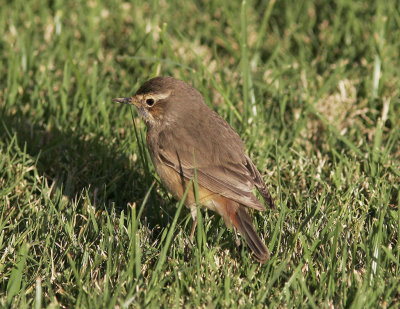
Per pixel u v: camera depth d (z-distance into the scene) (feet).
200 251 29.86
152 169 39.19
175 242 31.83
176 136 34.09
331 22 58.08
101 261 29.89
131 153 40.11
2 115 42.24
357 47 53.67
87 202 34.12
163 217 35.63
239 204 32.65
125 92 46.91
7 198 34.27
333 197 34.65
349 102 45.98
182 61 50.37
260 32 51.44
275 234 30.55
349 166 37.63
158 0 59.52
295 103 45.83
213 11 59.62
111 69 50.06
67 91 45.62
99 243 31.50
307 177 37.96
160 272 28.50
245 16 45.98
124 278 27.20
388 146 40.68
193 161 33.30
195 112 34.99
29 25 55.42
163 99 34.83
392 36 53.52
